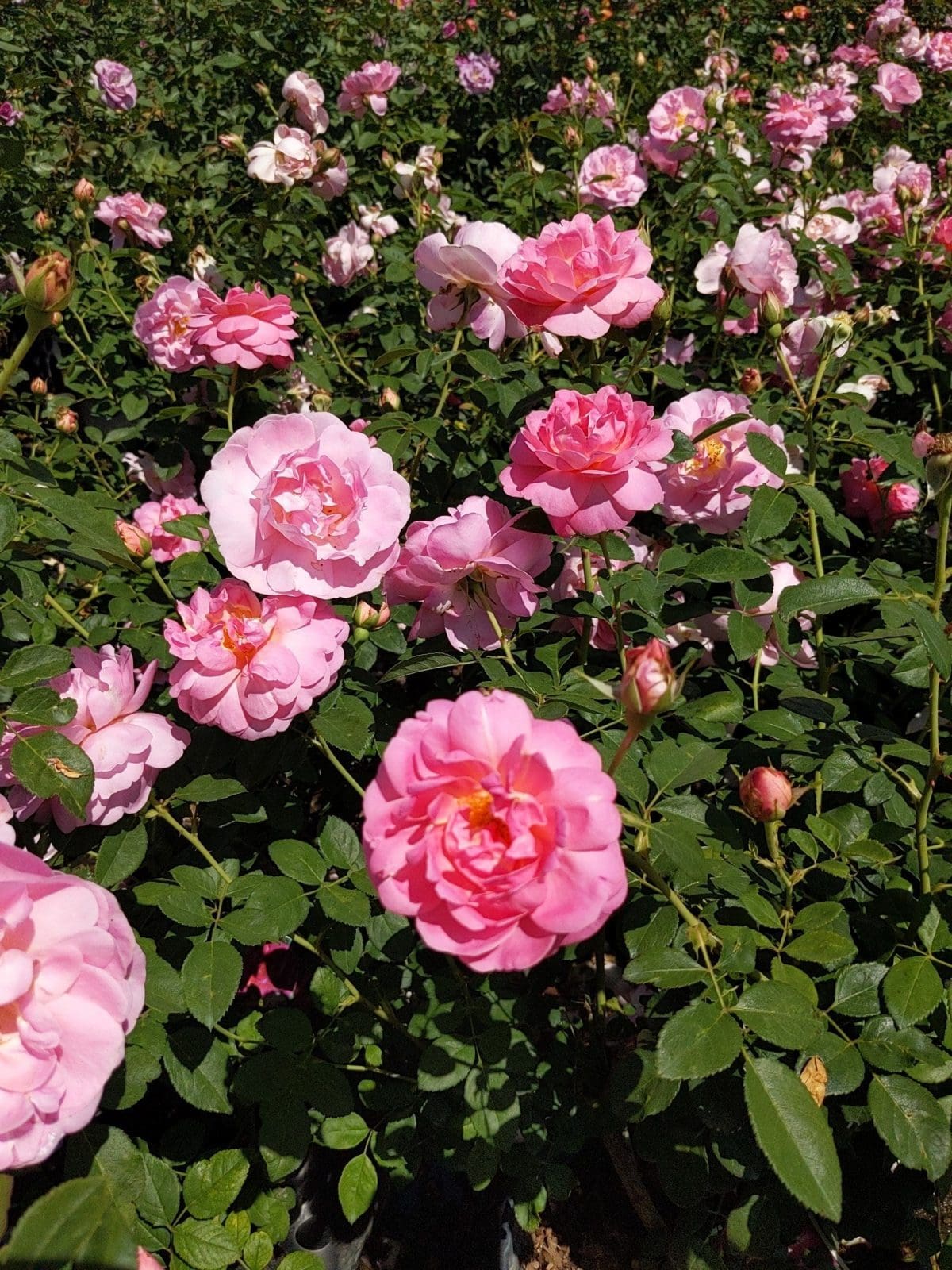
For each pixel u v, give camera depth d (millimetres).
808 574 616
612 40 1754
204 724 458
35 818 471
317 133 1062
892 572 549
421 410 822
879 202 1027
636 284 525
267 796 536
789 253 806
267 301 646
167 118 1298
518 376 694
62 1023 323
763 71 1826
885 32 1727
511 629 517
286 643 441
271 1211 479
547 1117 514
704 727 523
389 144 1132
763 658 639
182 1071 454
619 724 508
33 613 498
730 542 652
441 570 460
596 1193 634
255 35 1372
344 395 893
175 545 744
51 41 1471
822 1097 369
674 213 997
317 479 446
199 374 708
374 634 539
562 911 292
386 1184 598
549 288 513
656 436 448
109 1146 403
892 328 978
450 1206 623
